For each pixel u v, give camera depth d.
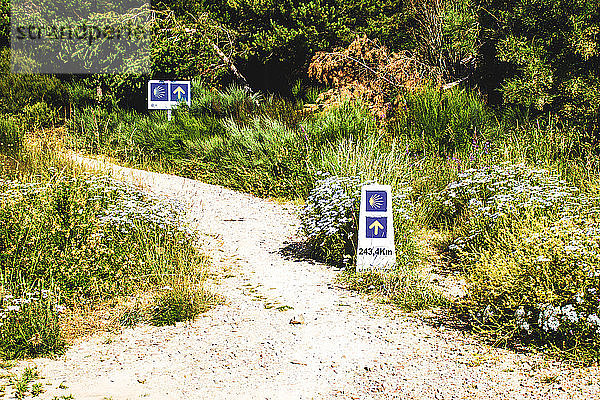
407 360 5.16
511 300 5.53
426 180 10.46
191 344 5.63
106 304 6.59
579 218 7.26
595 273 5.23
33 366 5.12
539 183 8.65
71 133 16.14
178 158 14.50
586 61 13.37
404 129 12.74
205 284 7.29
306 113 14.62
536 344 5.34
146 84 18.36
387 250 7.63
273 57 18.44
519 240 6.89
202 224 10.09
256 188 12.43
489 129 12.51
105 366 5.13
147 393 4.58
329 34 17.56
